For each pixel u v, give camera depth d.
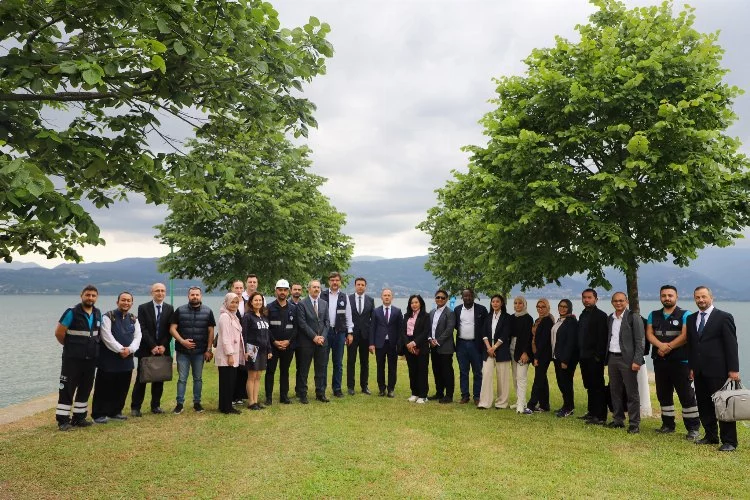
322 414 9.38
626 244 9.53
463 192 12.70
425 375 11.01
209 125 6.51
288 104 6.08
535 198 9.97
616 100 9.84
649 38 10.16
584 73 10.30
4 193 3.73
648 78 9.63
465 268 27.67
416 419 9.13
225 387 9.48
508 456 6.98
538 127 11.07
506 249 11.27
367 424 8.66
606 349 9.18
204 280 19.88
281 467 6.38
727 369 7.62
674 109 8.77
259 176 19.59
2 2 4.43
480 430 8.41
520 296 10.54
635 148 8.89
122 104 5.70
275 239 19.56
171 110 5.90
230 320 9.59
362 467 6.40
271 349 10.21
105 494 5.46
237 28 5.27
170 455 6.82
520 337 10.27
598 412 9.27
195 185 6.50
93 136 5.35
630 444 7.72
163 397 11.19
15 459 6.61
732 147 9.95
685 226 9.91
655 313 8.90
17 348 45.69
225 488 5.66
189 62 5.29
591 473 6.32
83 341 8.23
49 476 6.00
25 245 6.59
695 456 7.10
